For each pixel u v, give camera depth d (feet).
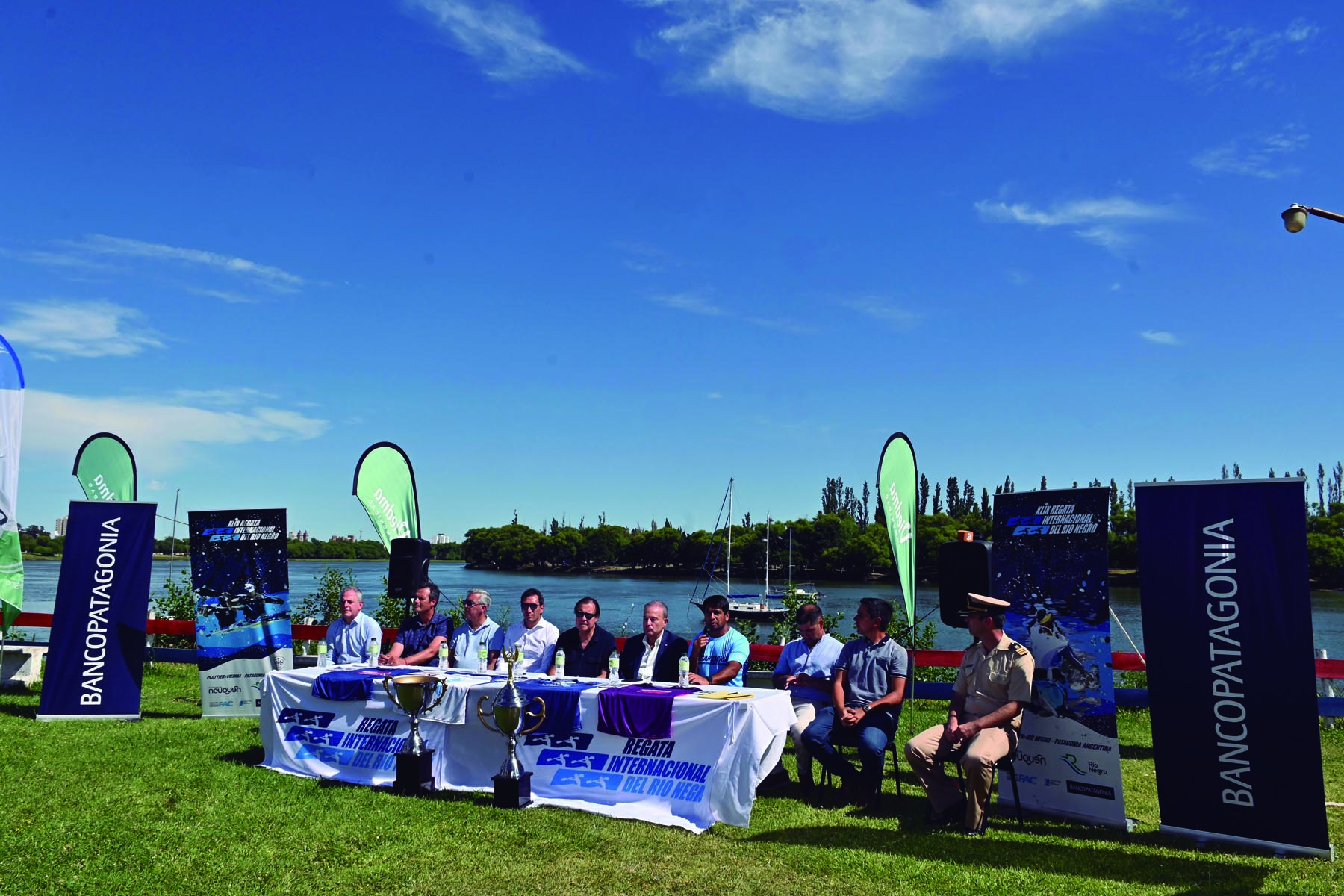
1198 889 16.40
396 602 51.34
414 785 22.09
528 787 21.45
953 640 80.84
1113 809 20.42
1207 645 19.21
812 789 23.18
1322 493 454.40
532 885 16.43
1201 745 19.20
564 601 186.19
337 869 17.10
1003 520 22.81
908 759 20.84
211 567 32.73
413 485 38.40
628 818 20.20
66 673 31.48
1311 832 18.07
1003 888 16.44
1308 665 18.19
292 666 33.58
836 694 22.88
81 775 23.62
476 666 28.55
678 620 149.07
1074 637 21.35
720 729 20.16
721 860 17.72
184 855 17.72
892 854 18.25
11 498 34.60
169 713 33.58
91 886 16.05
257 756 26.09
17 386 34.53
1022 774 21.93
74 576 31.81
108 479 38.73
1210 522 19.33
